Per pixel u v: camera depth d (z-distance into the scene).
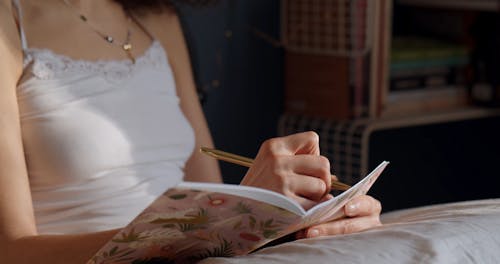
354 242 0.87
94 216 1.21
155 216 0.78
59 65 1.24
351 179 2.20
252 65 2.30
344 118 2.18
